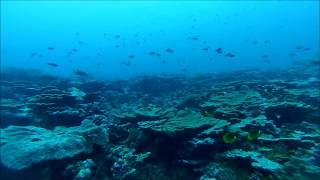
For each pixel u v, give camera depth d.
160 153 2.66
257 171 2.19
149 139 2.78
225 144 2.51
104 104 4.86
